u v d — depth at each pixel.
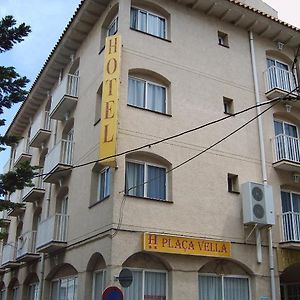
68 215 17.77
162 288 14.14
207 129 16.72
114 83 15.12
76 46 20.70
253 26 19.62
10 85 14.57
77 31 19.70
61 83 20.20
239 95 18.19
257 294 15.52
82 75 19.41
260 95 18.78
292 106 19.27
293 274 18.58
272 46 20.34
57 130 21.56
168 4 18.03
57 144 18.92
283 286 19.08
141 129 15.18
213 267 15.33
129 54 16.05
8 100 14.73
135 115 15.24
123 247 13.41
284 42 20.67
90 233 15.10
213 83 17.69
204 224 15.23
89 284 14.80
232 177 16.88
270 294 15.79
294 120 19.64
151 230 14.09
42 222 18.91
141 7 17.64
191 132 16.30
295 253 16.92
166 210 14.64
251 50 19.47
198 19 18.56
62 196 19.95
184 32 17.89
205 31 18.52
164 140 15.35
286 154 17.56
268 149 18.00
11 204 14.55
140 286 13.72
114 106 14.80
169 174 15.45
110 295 11.30
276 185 17.59
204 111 16.95
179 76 16.94
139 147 14.90
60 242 17.19
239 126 17.59
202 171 15.98
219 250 15.01
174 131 15.91
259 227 16.30
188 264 14.50
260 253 15.98
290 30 20.11
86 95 18.25
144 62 16.30
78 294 15.25
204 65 17.77
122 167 14.37
